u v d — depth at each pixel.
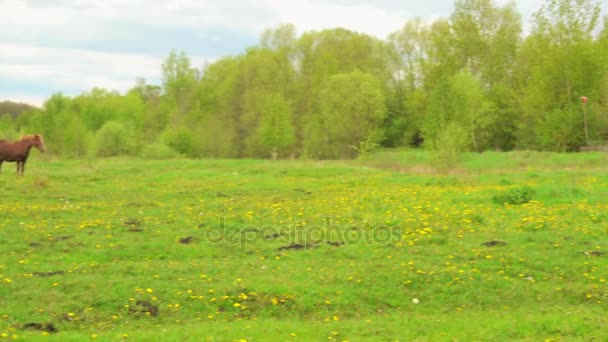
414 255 13.32
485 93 53.47
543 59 44.97
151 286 11.12
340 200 19.97
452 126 35.84
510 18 57.03
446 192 21.41
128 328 9.68
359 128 51.56
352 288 11.33
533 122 48.75
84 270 12.05
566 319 9.84
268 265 12.64
